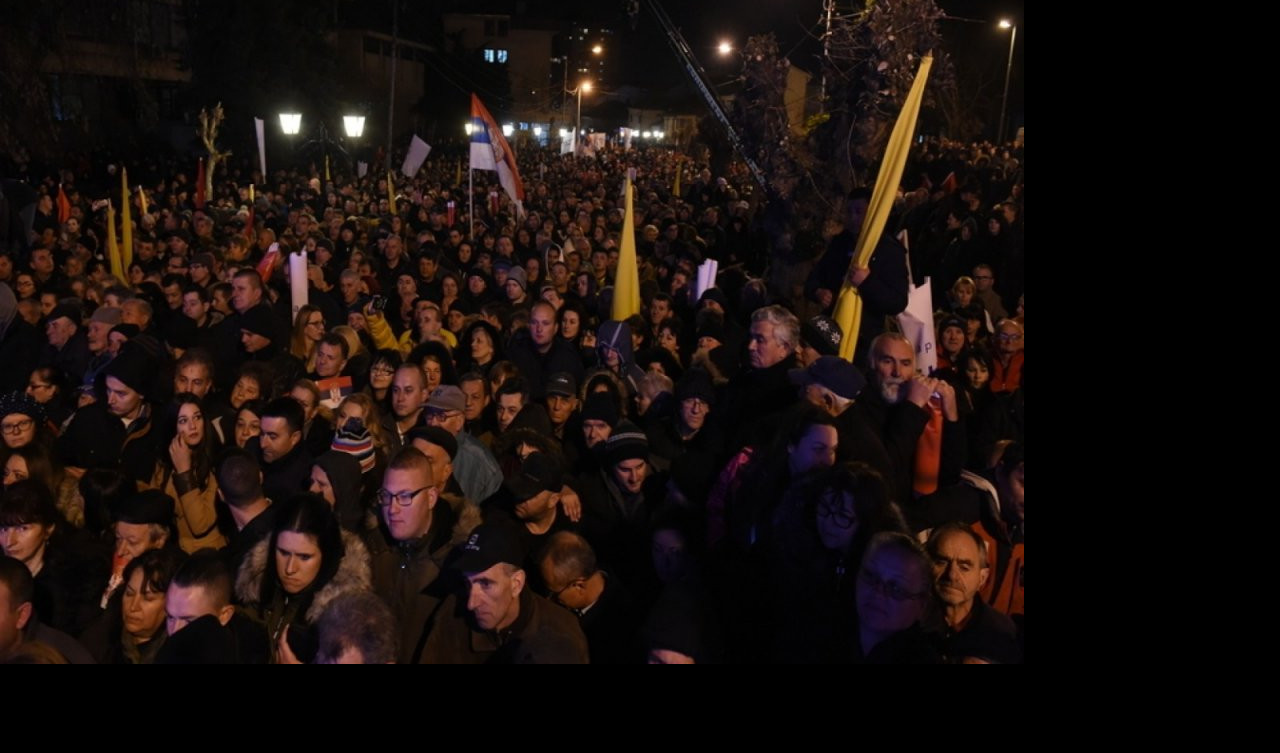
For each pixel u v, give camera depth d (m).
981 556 3.32
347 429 4.68
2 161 23.97
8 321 8.08
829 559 3.42
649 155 59.88
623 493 4.93
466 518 4.14
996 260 10.60
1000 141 30.03
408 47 62.53
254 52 39.97
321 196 22.03
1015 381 6.71
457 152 54.38
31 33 23.31
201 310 8.37
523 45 84.38
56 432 5.89
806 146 9.01
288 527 3.69
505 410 5.90
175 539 4.78
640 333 7.93
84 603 4.11
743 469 4.02
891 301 5.79
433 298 11.07
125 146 35.53
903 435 4.27
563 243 15.37
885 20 8.36
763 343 4.92
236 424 5.84
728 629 3.64
